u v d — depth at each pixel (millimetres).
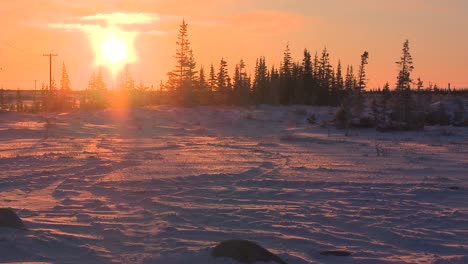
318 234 9789
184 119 60406
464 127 52062
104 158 23688
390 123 49156
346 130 48938
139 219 10891
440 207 12531
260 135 44719
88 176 17734
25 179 16828
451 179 17250
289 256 8156
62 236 9008
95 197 13664
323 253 8453
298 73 95500
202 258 7895
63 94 86125
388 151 28453
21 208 11961
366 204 12891
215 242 9062
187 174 18203
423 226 10586
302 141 37312
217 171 19078
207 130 49719
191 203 12875
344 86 92000
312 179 17156
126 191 14516
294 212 11789
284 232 9961
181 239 9281
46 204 12617
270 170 19688
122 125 51688
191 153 27031
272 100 85812
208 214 11469
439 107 59156
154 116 61500
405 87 55656
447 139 40406
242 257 7773
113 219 10805
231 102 83938
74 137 38656
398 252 8695
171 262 7824
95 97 84438
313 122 60062
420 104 59406
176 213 11500
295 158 24656
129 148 30062
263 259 7766
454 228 10461
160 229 9961
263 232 9867
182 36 78688
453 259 8156
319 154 26891
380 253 8609
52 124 46469
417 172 19234
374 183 16172
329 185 15828
